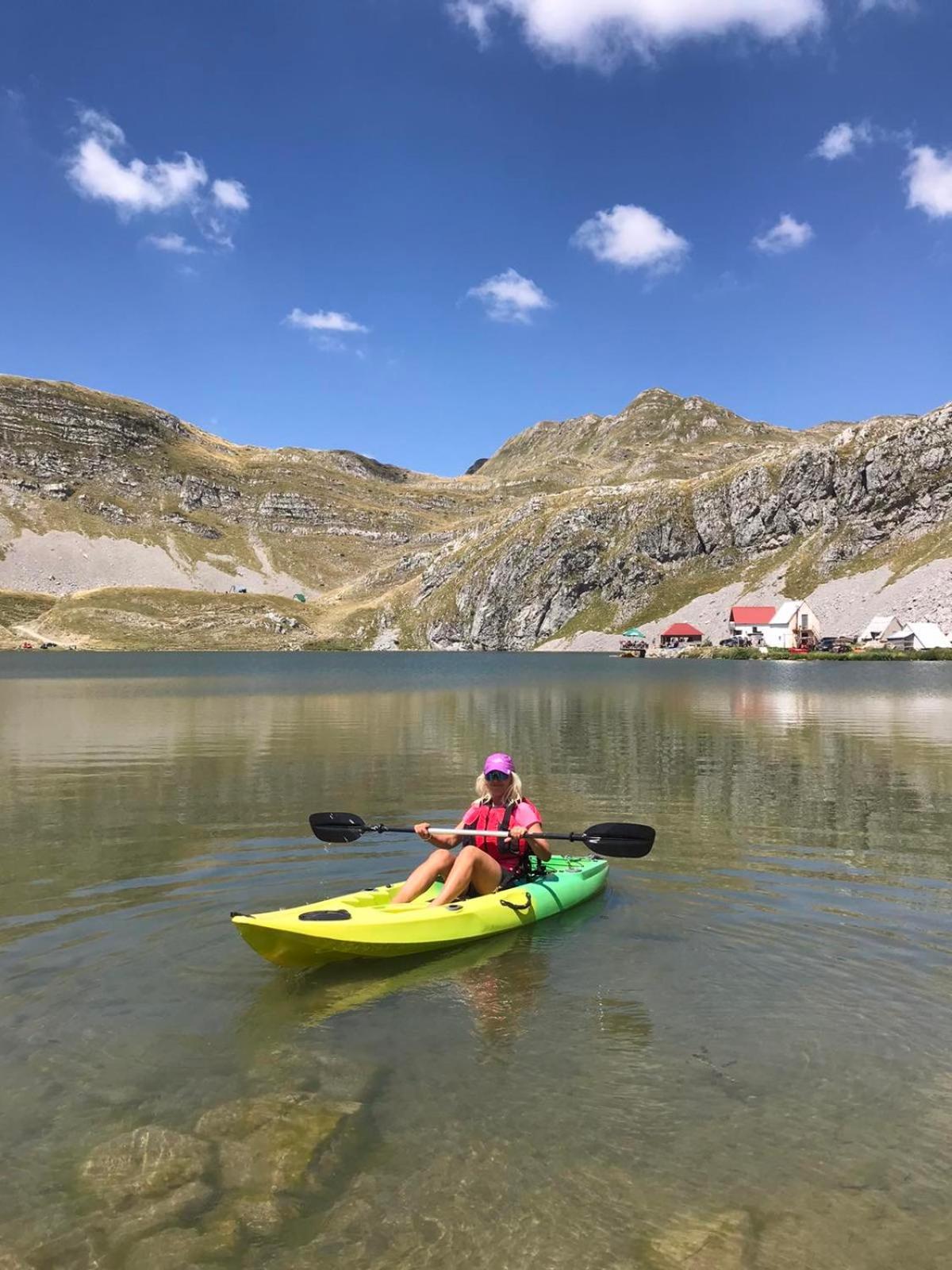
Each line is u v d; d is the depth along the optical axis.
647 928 5.25
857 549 100.31
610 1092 3.34
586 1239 2.54
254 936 4.38
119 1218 2.63
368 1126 3.12
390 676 45.91
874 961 4.69
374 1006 4.14
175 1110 3.22
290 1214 2.65
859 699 26.64
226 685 35.59
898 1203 2.70
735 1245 2.51
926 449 101.25
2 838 7.59
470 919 5.01
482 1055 3.64
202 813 8.72
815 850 7.20
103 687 33.84
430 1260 2.46
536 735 16.19
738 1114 3.19
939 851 7.14
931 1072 3.49
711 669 56.00
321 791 10.03
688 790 10.13
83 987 4.34
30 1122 3.14
